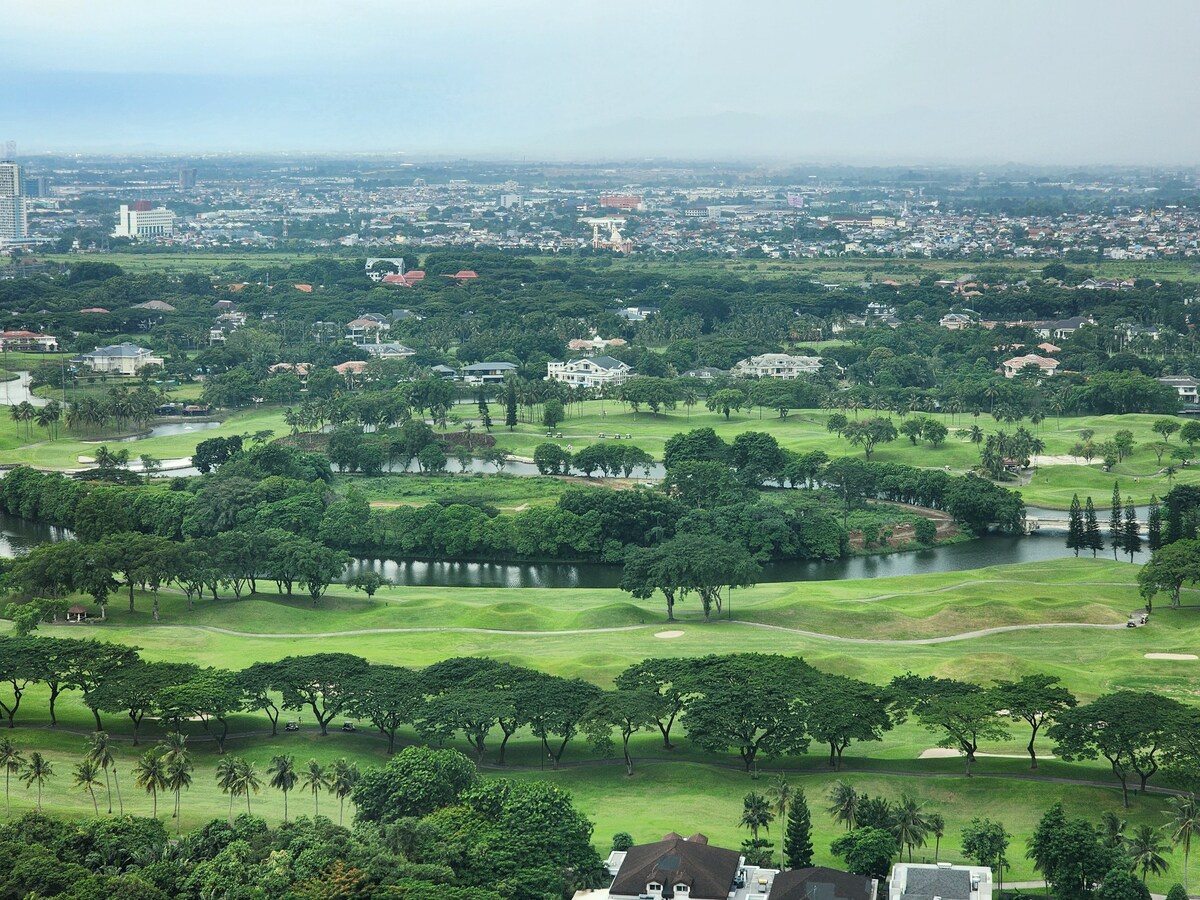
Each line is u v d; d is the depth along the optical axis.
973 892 198.88
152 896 193.00
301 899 191.62
